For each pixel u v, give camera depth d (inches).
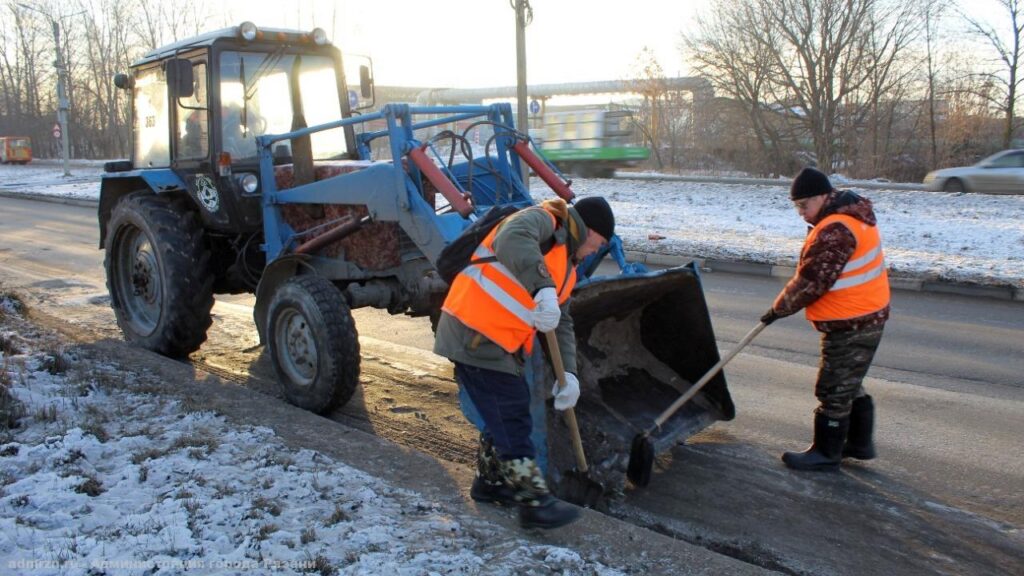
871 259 166.6
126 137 1924.2
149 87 275.0
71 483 140.6
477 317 134.9
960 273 393.7
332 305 199.9
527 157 224.5
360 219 208.8
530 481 135.8
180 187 256.8
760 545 146.2
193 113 250.1
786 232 576.4
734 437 197.5
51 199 906.1
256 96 250.1
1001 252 473.1
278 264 218.2
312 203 226.1
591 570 118.8
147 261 263.4
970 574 137.7
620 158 1192.2
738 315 332.5
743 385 237.5
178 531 124.1
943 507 161.3
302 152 229.3
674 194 862.5
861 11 1250.6
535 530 134.2
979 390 234.2
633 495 165.9
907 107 1360.7
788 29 1273.4
